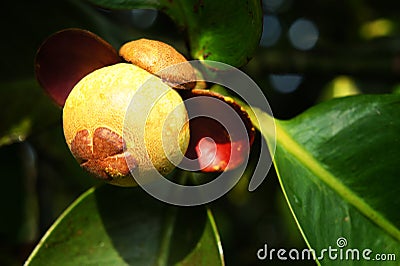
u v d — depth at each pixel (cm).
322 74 40
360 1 44
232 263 46
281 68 39
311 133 31
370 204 30
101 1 31
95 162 27
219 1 29
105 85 27
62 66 30
